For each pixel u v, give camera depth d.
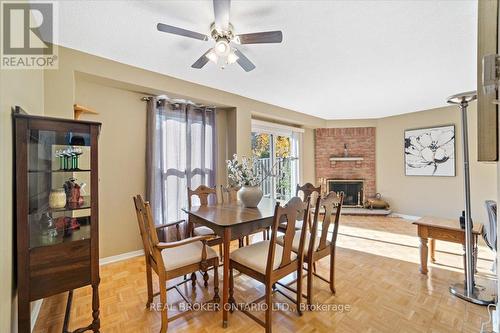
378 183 5.68
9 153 1.37
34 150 1.66
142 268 2.78
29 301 1.46
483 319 1.84
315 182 6.08
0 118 1.26
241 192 2.54
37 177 1.68
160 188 3.31
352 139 5.88
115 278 2.53
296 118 5.09
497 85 0.77
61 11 1.81
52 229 1.69
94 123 1.72
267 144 5.09
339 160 5.82
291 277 2.55
